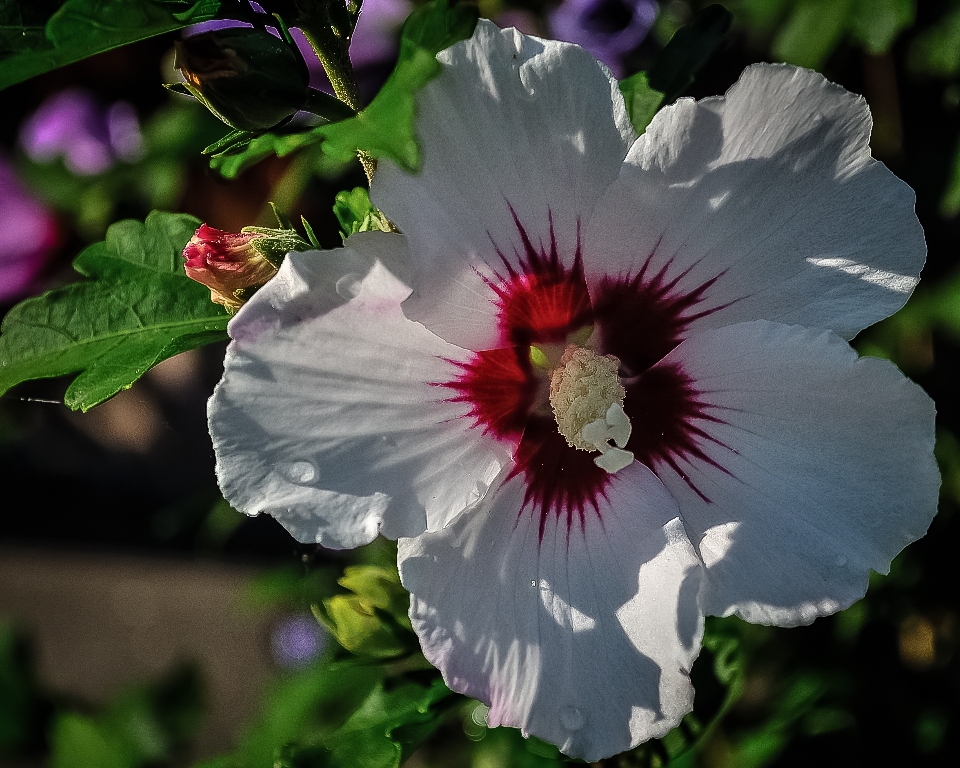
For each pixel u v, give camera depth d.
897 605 0.38
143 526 0.67
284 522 0.24
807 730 0.37
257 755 0.35
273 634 0.59
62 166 0.46
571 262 0.26
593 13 0.38
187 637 0.64
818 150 0.24
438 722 0.30
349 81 0.26
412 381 0.25
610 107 0.24
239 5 0.25
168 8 0.24
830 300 0.25
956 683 0.39
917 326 0.37
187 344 0.28
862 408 0.25
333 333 0.24
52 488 0.69
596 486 0.26
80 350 0.28
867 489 0.25
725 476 0.26
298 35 0.36
